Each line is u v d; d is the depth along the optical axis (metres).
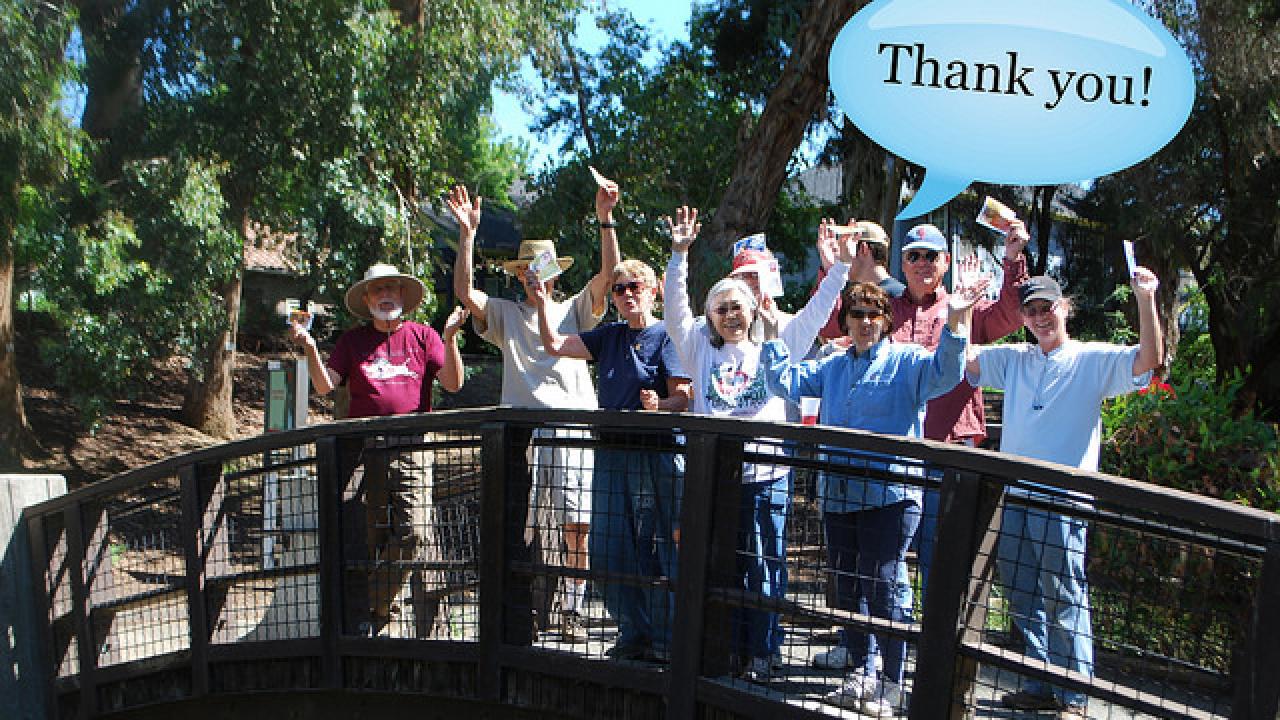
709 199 16.09
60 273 10.75
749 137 12.63
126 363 11.78
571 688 4.32
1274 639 2.62
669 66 17.55
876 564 4.00
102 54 11.43
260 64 11.29
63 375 11.54
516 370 5.29
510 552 4.46
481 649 4.48
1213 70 11.30
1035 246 20.91
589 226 16.06
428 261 13.25
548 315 4.74
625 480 4.30
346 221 12.09
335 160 11.54
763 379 4.29
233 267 12.16
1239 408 6.16
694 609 3.88
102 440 15.66
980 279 3.80
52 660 5.89
